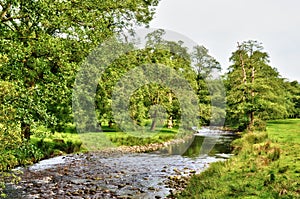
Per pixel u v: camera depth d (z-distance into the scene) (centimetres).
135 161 1528
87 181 1096
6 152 725
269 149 1228
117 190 976
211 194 762
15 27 1251
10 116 691
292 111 4906
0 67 970
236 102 3272
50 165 1351
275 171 870
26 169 1229
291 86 5541
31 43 1232
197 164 1441
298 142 1450
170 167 1373
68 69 1323
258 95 3192
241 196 700
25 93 906
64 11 1353
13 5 1032
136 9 1809
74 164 1402
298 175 804
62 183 1055
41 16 1137
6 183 1012
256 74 3594
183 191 887
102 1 1595
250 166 983
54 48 1230
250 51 3966
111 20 1689
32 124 900
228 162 1146
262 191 711
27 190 950
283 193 671
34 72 1277
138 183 1071
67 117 1692
